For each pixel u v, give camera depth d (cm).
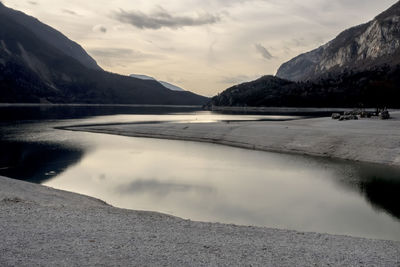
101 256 1044
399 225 1934
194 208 2264
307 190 2728
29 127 8638
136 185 2919
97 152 4866
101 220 1485
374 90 15338
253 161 4100
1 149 5116
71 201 2142
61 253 1054
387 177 3173
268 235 1389
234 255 1113
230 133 6369
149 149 5184
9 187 2338
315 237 1392
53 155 4578
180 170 3553
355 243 1324
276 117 13675
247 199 2475
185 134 6800
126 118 13438
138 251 1105
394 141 4297
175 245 1187
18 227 1311
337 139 4844
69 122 10569
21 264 952
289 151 4844
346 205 2327
